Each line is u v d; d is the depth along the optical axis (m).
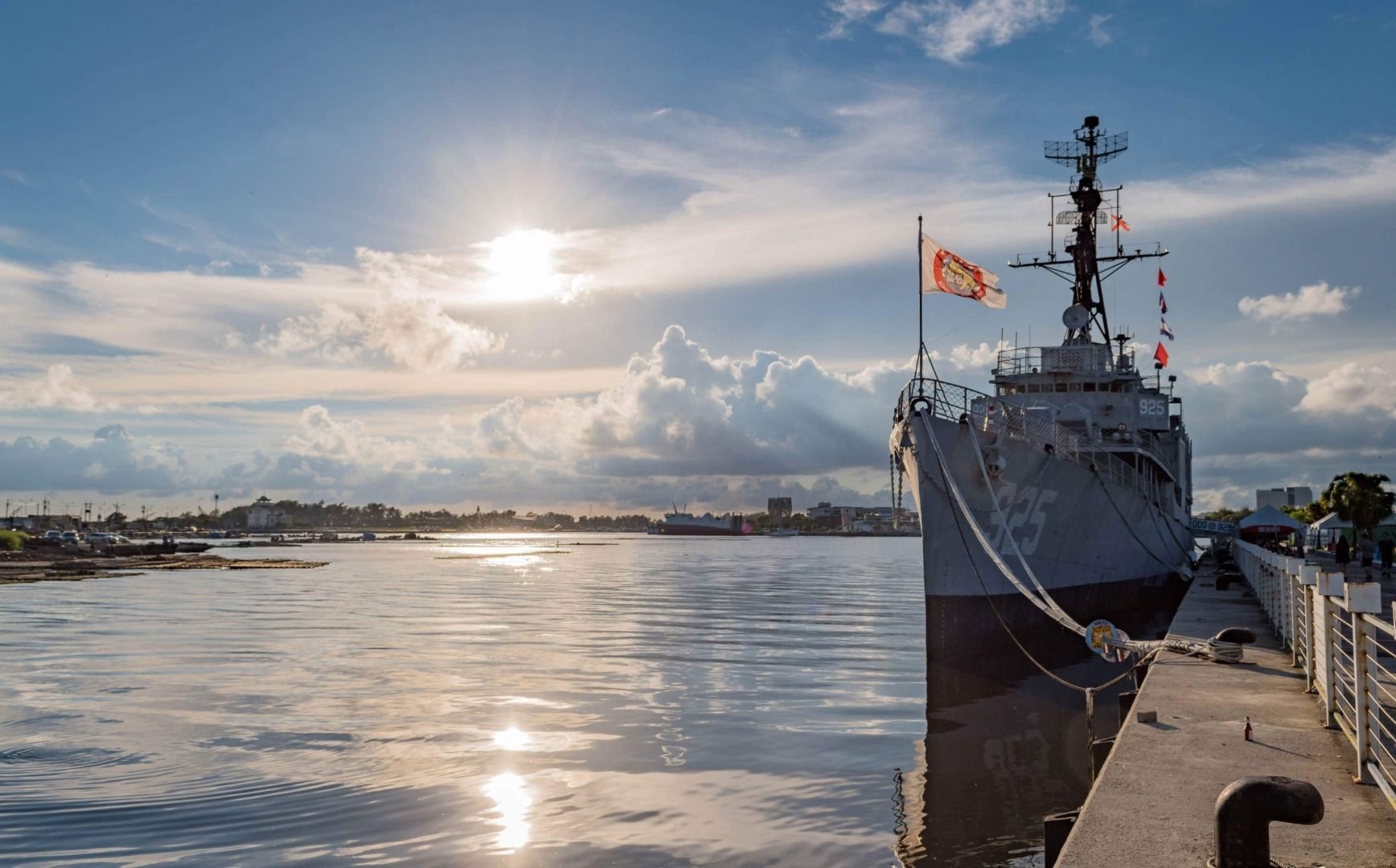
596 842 12.56
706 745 18.08
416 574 94.56
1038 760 17.03
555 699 22.86
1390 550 37.06
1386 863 6.99
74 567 97.81
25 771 15.89
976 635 27.45
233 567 106.44
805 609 51.78
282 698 22.91
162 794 14.56
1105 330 44.44
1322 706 12.65
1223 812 6.51
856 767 16.55
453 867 11.67
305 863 11.77
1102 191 44.59
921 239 27.50
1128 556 36.62
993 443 26.66
